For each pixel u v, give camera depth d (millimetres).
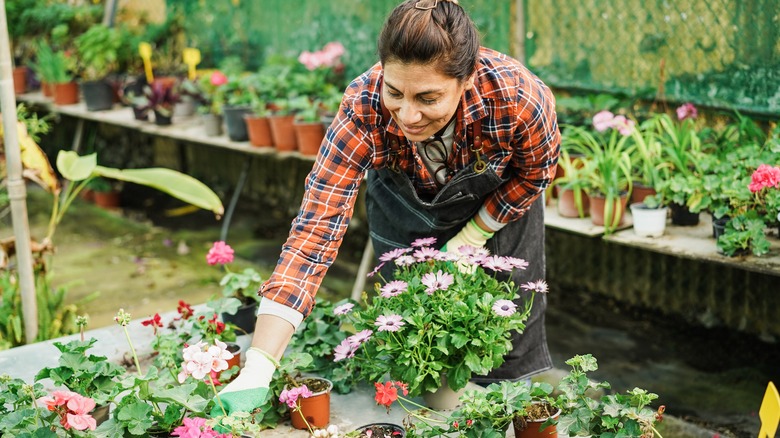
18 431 1808
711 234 3285
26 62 7148
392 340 2031
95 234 5793
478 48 1711
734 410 3211
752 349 3676
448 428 2020
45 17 7027
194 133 5262
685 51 3750
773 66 3480
